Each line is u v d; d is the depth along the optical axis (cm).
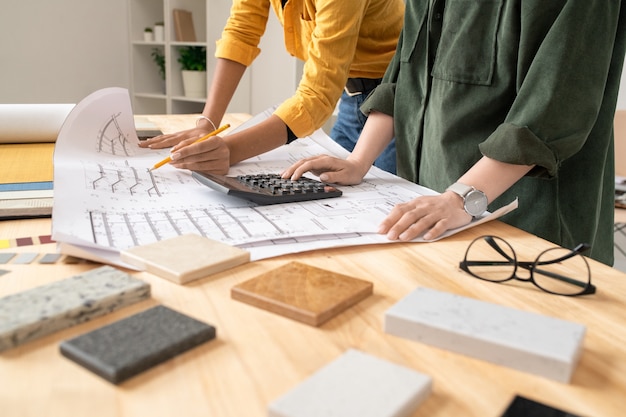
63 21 384
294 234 64
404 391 32
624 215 178
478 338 38
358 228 67
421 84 106
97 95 101
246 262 56
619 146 199
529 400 33
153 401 33
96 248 55
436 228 66
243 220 68
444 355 39
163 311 42
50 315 40
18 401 32
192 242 58
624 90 226
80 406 32
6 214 69
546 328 40
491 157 77
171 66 385
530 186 93
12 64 374
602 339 42
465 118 95
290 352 39
